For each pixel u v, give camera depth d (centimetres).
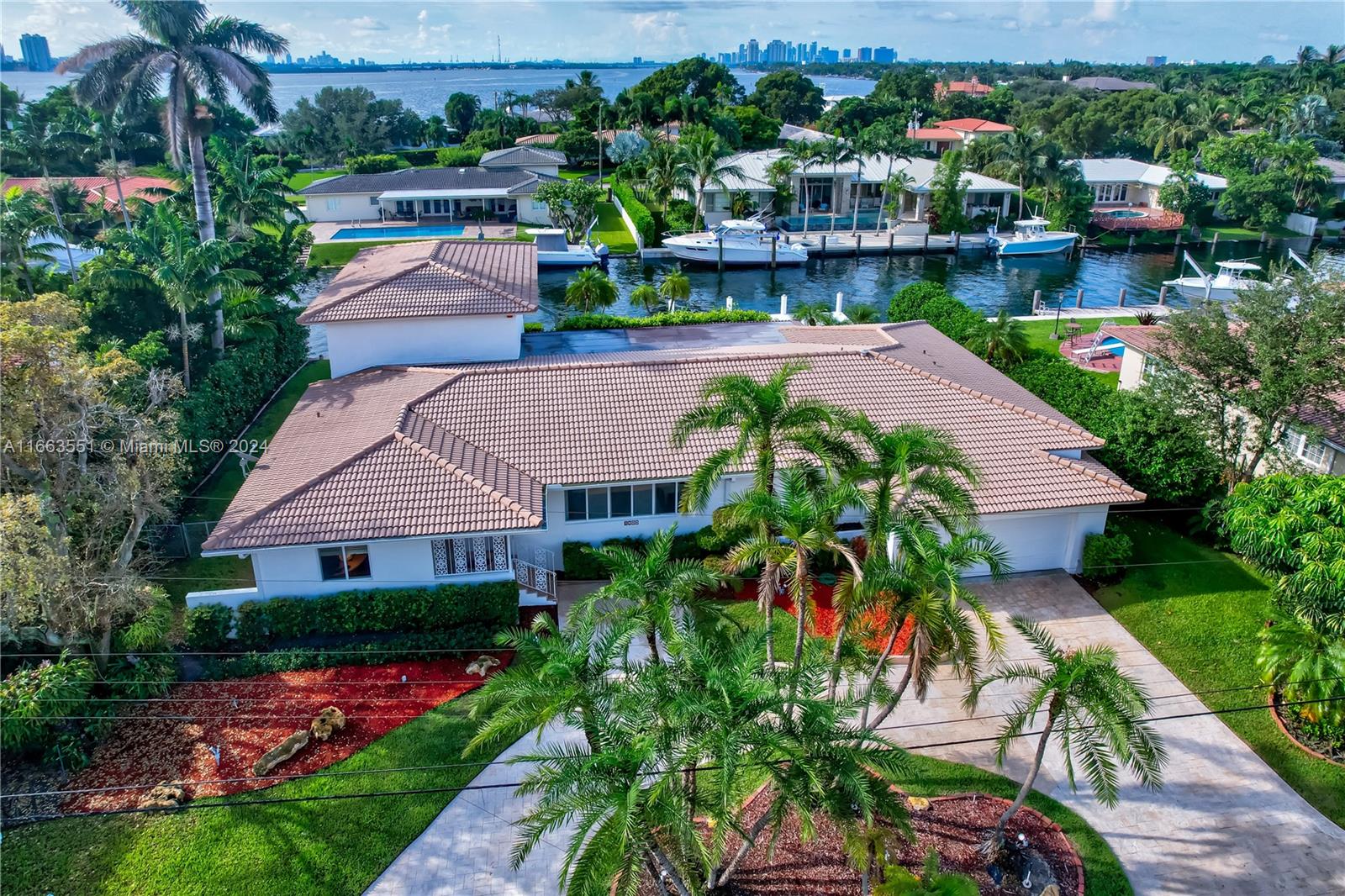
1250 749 2169
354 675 2409
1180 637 2578
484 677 2409
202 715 2248
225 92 4528
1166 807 2003
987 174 9250
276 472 2780
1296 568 2231
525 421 2991
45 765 2070
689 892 1439
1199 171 9894
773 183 8638
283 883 1805
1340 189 9631
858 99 13650
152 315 3928
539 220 9106
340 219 9200
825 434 1983
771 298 6769
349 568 2562
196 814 1955
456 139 14875
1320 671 2111
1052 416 3203
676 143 9569
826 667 1509
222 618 2480
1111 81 18675
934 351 3797
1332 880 1827
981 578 2870
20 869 1819
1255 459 3028
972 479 1861
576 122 12200
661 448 2895
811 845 1855
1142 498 2812
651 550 1708
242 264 4550
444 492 2606
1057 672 1612
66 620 2230
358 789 2027
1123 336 4284
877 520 1814
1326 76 15475
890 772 1379
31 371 2225
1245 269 6500
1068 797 2033
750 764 1308
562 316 6147
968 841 1889
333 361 3591
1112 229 8638
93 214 6322
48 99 10006
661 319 4631
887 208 9300
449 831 1939
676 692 1338
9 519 2055
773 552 1775
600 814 1277
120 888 1786
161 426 2708
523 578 2722
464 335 3584
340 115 13012
